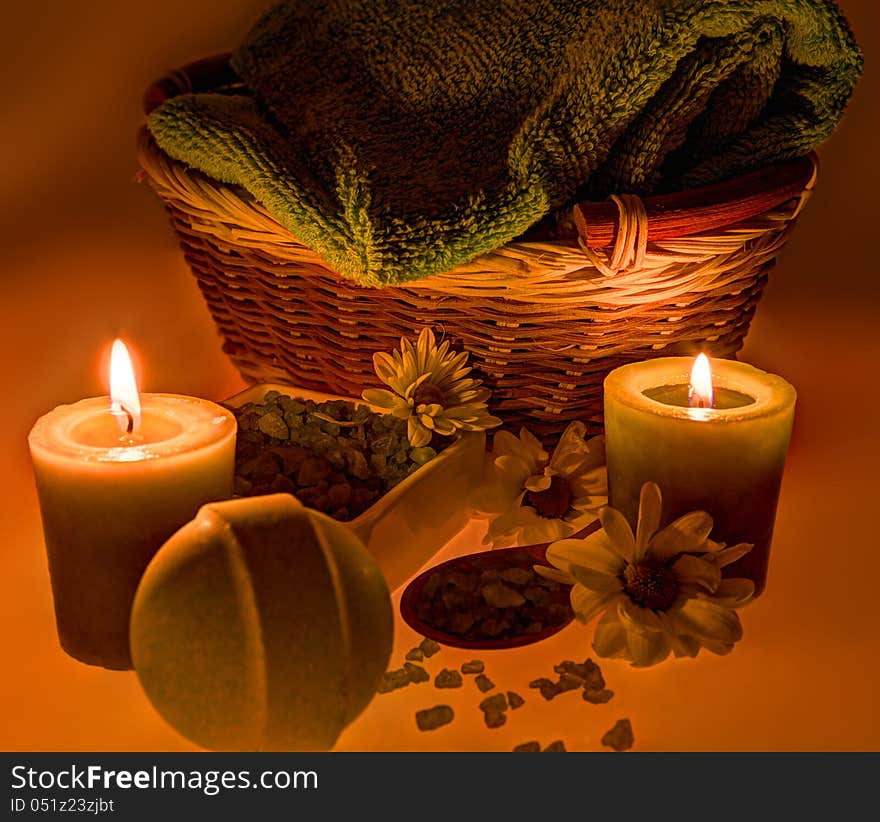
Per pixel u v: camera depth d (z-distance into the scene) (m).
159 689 0.49
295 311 0.64
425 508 0.58
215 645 0.48
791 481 0.66
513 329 0.60
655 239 0.57
